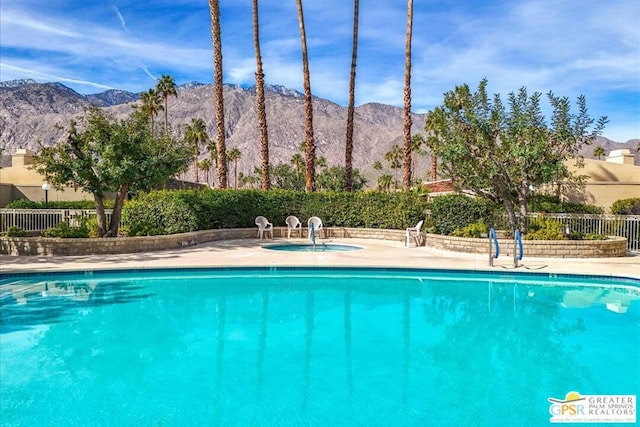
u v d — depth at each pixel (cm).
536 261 1561
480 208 1942
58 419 532
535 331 891
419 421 535
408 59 2550
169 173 1730
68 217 2067
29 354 741
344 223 2450
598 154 6844
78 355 739
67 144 1647
